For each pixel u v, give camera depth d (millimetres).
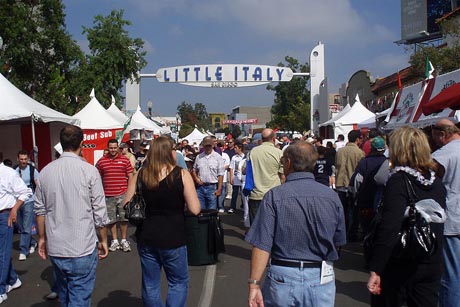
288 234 3293
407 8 38312
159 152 4520
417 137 3715
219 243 7711
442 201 3689
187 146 16672
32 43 20078
